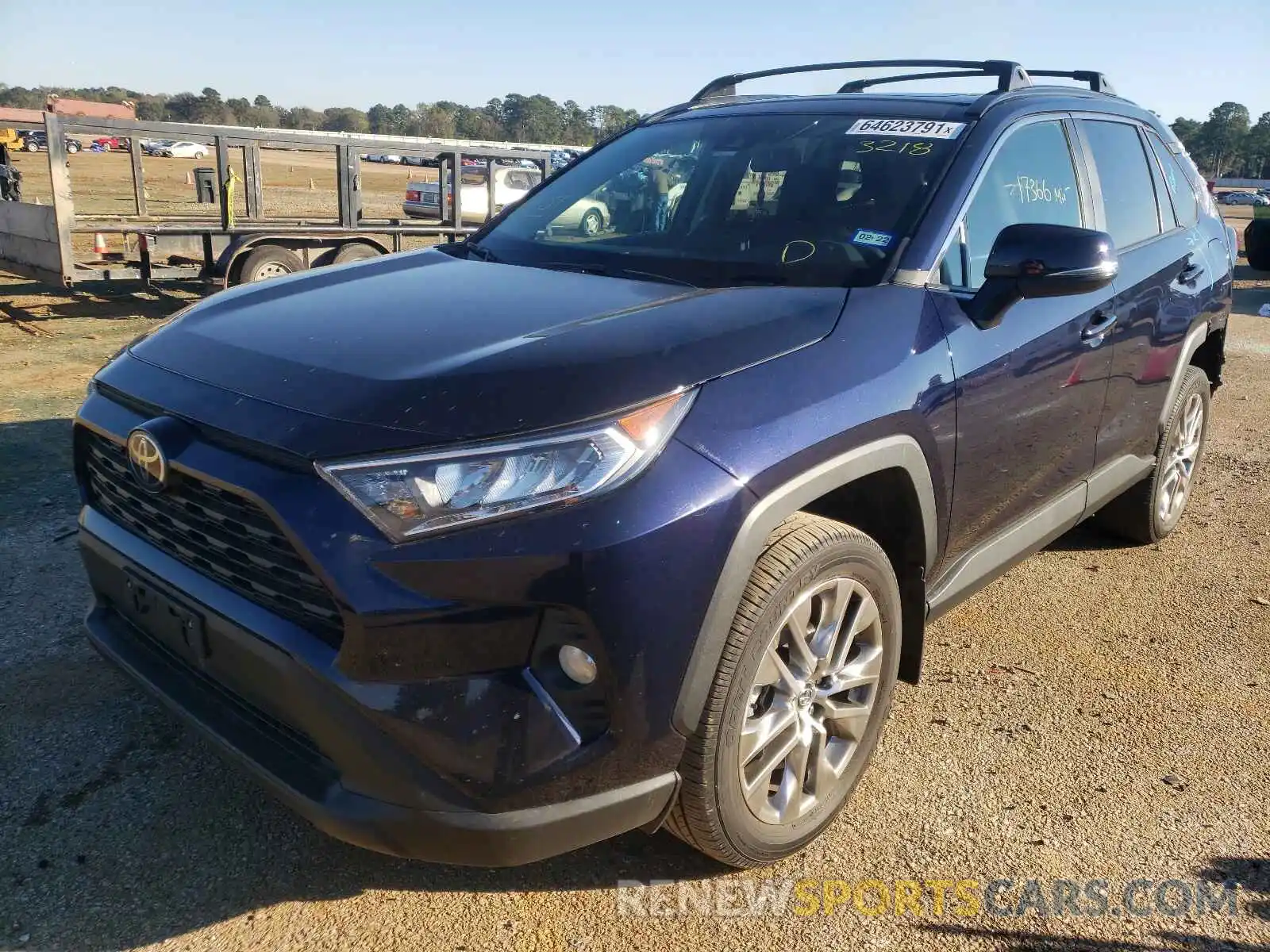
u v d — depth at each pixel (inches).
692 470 76.5
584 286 104.7
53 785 103.5
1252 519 196.9
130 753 109.3
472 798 74.1
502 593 71.5
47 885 89.9
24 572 152.5
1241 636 146.8
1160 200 159.6
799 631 88.6
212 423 81.6
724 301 94.7
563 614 72.9
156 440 82.9
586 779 75.9
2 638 132.3
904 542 102.6
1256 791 109.9
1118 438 146.1
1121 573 168.7
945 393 99.2
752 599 82.5
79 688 121.6
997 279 105.6
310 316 97.3
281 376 84.0
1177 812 105.9
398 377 79.7
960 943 87.3
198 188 504.7
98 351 320.5
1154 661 138.8
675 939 86.8
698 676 78.5
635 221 126.6
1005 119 122.3
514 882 92.9
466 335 88.0
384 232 412.2
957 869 96.4
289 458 75.8
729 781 85.0
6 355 307.4
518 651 73.2
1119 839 101.2
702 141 134.8
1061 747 117.1
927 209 109.7
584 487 73.1
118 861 93.4
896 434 93.4
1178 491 180.9
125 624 100.5
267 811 101.1
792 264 108.2
